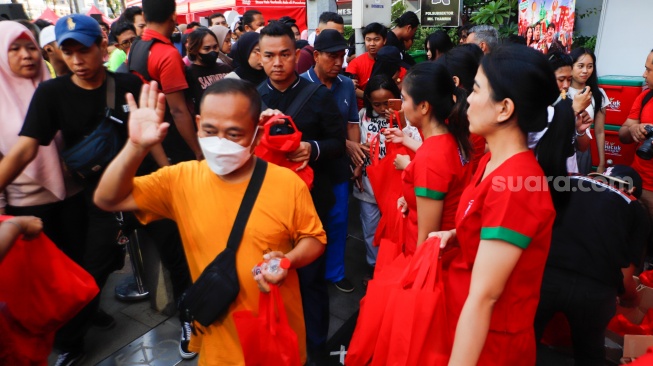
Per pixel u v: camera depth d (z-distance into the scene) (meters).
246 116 1.42
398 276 1.85
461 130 2.02
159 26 3.01
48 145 2.35
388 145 2.72
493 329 1.46
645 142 3.43
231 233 1.50
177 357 2.71
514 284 1.42
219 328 1.57
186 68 3.46
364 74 4.67
